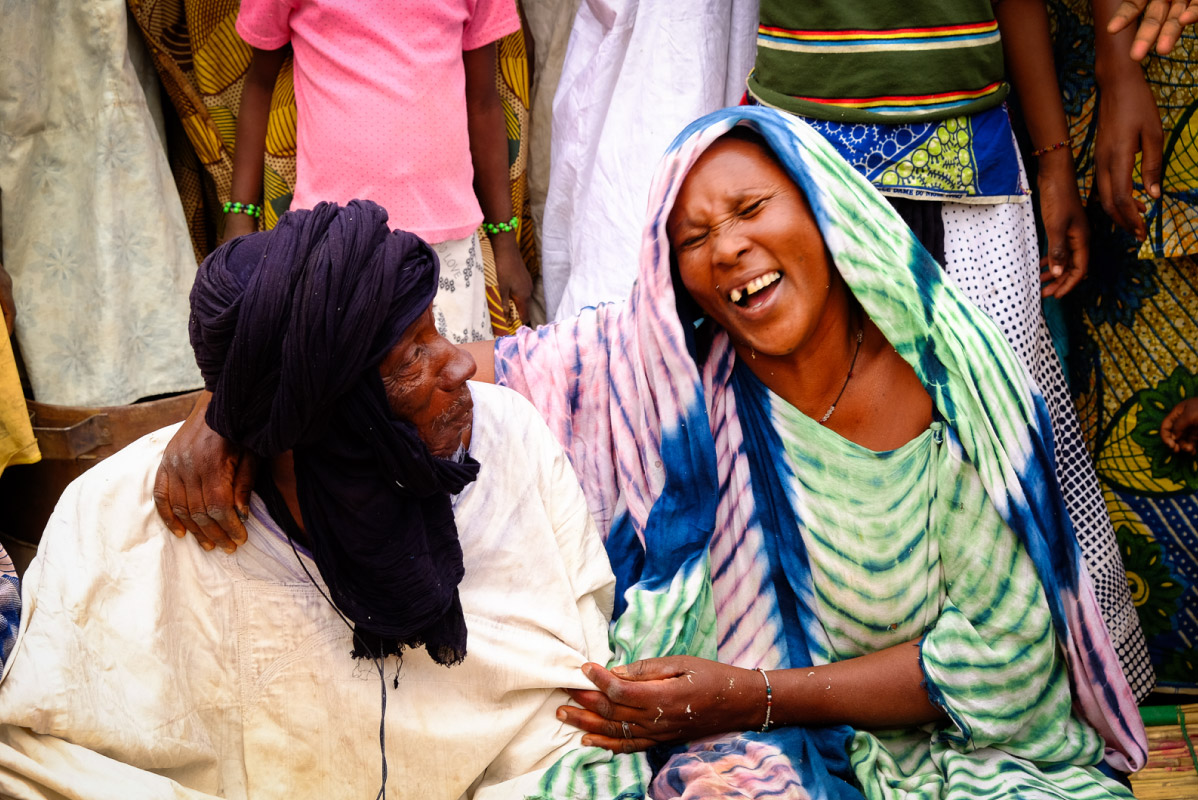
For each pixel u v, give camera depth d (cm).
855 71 234
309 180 270
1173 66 251
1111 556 263
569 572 194
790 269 191
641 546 210
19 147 281
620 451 209
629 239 278
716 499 202
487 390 192
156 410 265
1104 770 204
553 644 185
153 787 158
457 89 271
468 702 180
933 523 197
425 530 169
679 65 276
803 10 235
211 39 296
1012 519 192
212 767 176
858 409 201
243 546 174
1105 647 195
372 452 159
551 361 214
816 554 199
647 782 181
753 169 193
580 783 177
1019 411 195
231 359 149
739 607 204
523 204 338
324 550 165
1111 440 282
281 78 284
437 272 161
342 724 177
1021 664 192
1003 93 241
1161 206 258
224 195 310
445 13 266
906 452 196
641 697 181
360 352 149
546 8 319
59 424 265
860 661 194
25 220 286
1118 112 243
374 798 180
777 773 174
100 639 164
